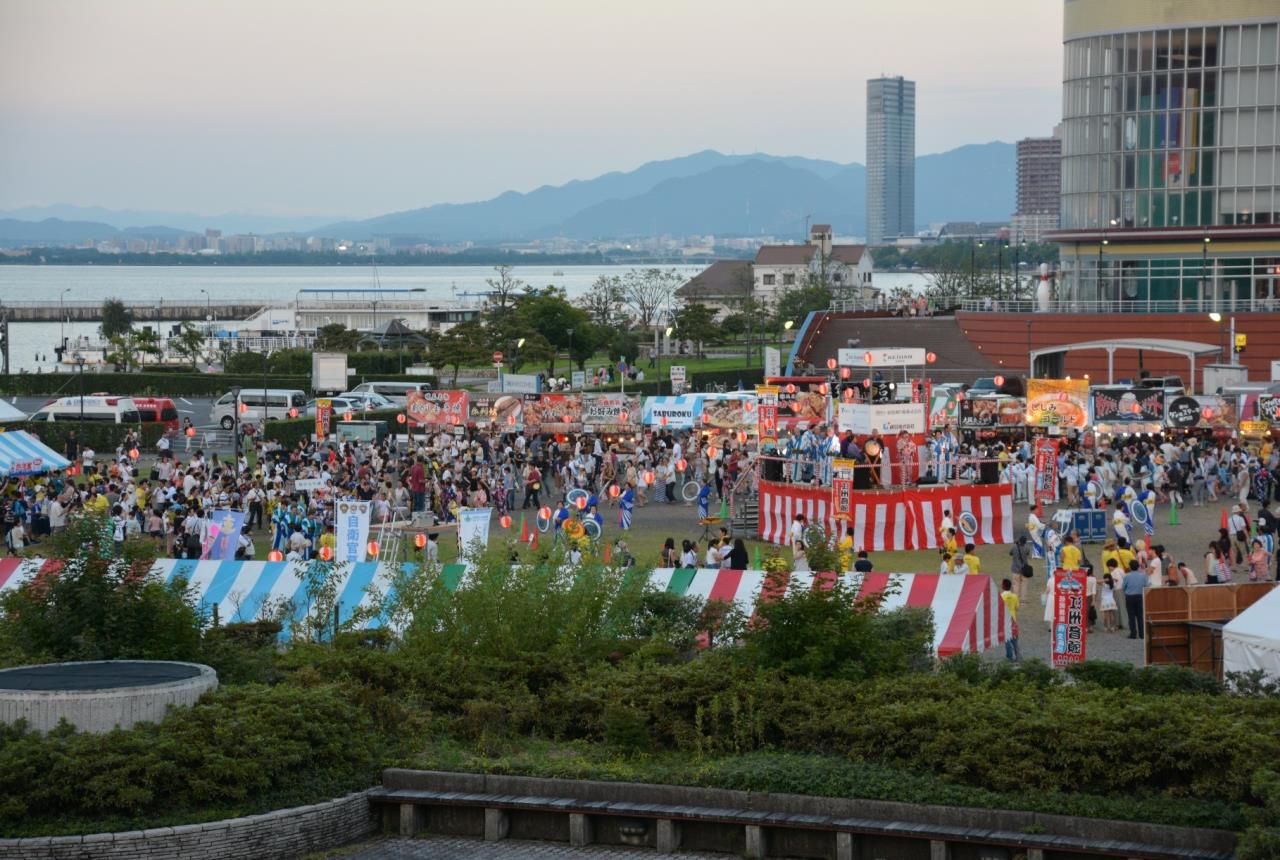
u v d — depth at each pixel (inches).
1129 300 5797.2
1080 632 1717.5
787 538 2785.4
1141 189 5915.4
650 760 1277.1
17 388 6348.4
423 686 1437.0
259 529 3034.0
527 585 1581.0
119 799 1115.3
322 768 1234.0
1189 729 1141.1
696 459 3449.8
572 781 1222.9
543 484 3467.0
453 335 6550.2
